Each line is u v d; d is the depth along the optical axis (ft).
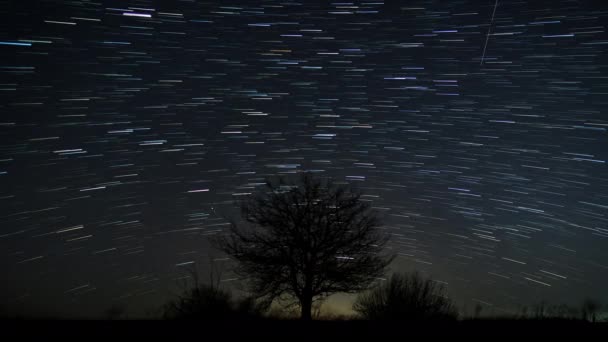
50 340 40.50
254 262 63.00
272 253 63.62
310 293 62.69
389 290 55.77
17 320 49.08
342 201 65.57
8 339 40.81
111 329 45.09
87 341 40.29
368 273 63.36
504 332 44.98
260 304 61.41
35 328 45.29
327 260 63.36
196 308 54.34
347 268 63.26
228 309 55.26
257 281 63.21
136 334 42.93
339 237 63.93
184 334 43.19
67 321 49.37
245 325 47.73
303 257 63.36
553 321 50.78
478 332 45.14
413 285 55.93
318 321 51.24
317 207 64.80
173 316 53.98
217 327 46.57
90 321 49.75
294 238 63.26
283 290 62.95
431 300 54.80
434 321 51.31
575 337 43.16
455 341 41.73
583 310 52.85
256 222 64.90
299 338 42.27
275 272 62.69
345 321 51.44
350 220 64.64
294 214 64.54
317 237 64.08
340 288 63.10
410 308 53.93
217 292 55.67
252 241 64.34
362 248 64.34
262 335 43.19
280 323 49.37
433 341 41.57
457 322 51.01
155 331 44.34
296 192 65.82
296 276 63.31
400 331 45.42
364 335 43.70
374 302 55.83
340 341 41.42
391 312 54.24
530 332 44.91
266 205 65.51
